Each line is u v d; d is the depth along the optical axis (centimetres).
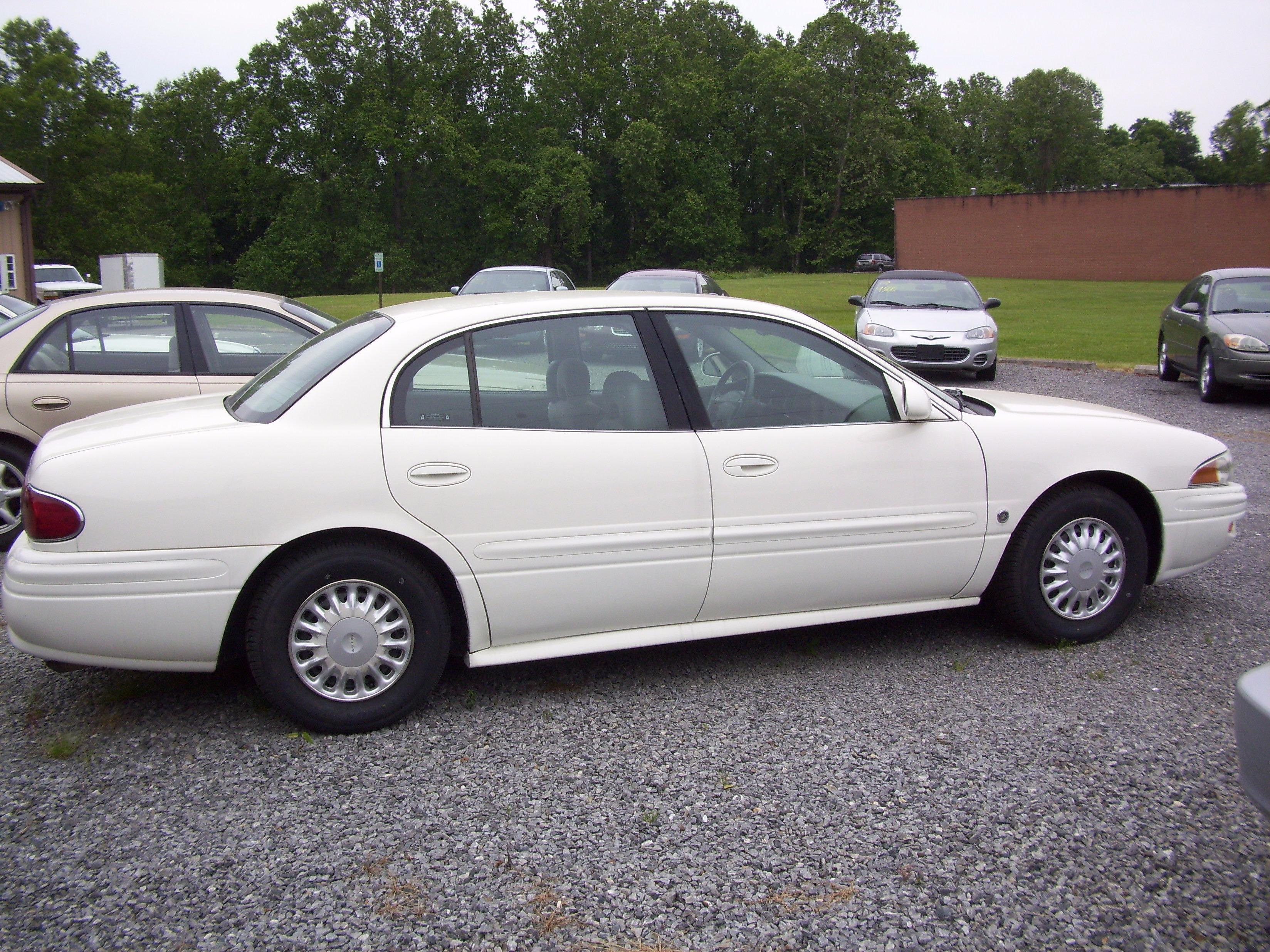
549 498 367
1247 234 4331
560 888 268
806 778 328
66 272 3634
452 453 358
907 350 1389
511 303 387
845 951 243
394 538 359
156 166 7381
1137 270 4556
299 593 349
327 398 356
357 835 295
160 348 632
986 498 423
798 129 8219
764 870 276
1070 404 484
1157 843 288
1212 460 460
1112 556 444
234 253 7869
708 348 400
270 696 354
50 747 352
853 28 7869
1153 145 11544
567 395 379
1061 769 332
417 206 7138
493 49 7012
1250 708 238
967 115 10438
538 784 325
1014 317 2714
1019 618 439
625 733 363
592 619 383
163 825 301
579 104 7538
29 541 345
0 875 274
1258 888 267
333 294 6906
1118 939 247
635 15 7600
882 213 8381
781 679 413
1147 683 404
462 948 244
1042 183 9538
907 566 417
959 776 328
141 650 341
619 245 8100
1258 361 1159
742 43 8950
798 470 397
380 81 6631
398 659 364
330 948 244
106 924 253
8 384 598
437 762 341
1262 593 520
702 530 386
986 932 249
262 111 6575
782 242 8519
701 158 7894
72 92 5897
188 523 337
